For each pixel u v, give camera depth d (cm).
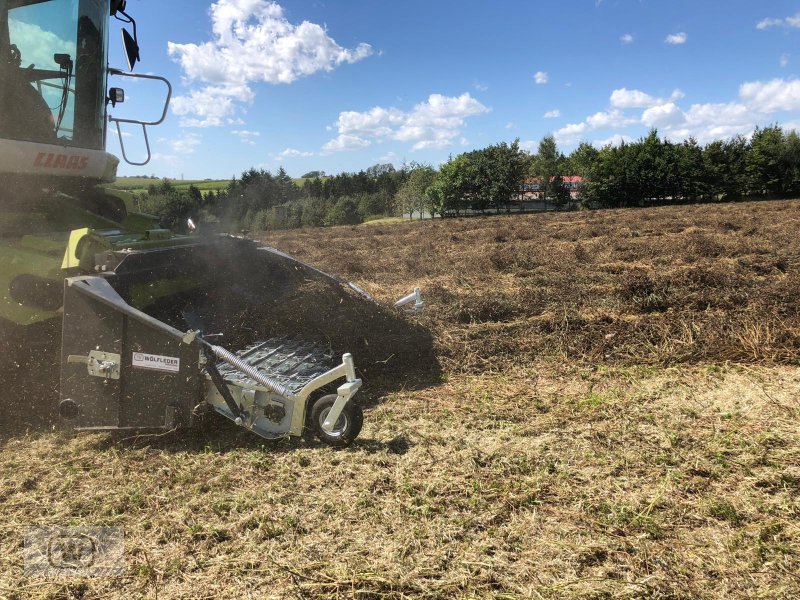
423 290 812
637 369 500
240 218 4894
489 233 1855
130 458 352
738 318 592
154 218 608
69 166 477
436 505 292
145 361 349
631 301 691
